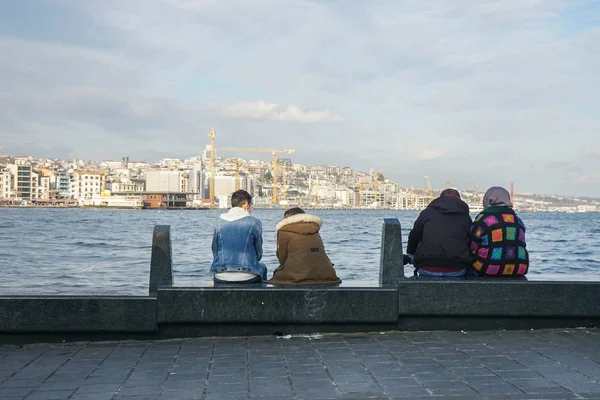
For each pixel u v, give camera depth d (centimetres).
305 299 776
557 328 805
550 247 4025
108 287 1795
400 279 801
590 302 802
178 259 2973
